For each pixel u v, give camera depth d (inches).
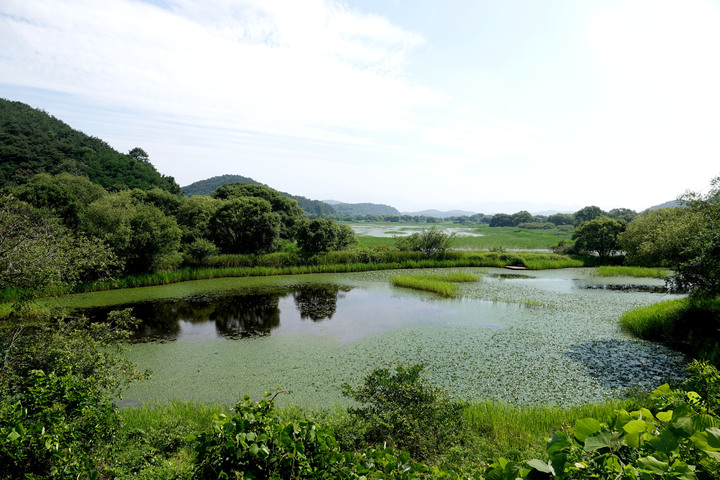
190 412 331.3
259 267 1133.7
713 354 432.1
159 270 1001.5
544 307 772.0
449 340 566.9
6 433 145.3
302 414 301.9
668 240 640.4
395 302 814.5
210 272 1064.8
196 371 454.9
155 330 610.5
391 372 446.3
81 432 186.9
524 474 73.0
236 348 531.8
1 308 619.2
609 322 661.9
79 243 473.4
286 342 557.0
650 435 73.3
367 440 249.1
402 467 108.3
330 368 464.1
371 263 1258.6
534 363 477.4
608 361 478.9
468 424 301.9
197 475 114.5
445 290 892.6
